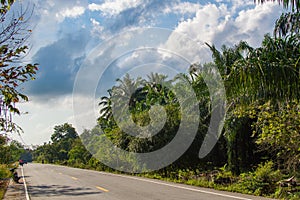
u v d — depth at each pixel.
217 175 16.56
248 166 19.58
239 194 12.17
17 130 6.03
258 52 11.91
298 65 10.57
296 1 10.17
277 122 12.53
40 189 17.06
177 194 12.33
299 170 13.06
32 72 5.81
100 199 11.71
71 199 12.07
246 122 19.25
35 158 130.88
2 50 5.59
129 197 11.90
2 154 38.84
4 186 20.27
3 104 5.78
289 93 10.41
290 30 13.22
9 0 5.54
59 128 112.12
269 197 11.52
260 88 10.49
